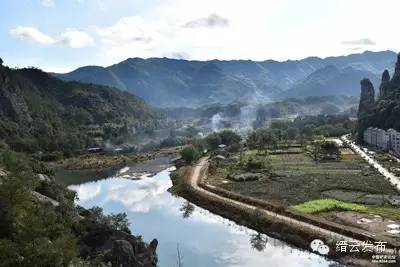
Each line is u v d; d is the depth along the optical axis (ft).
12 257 199.62
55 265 208.74
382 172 635.66
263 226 413.18
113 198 569.23
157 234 403.95
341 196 495.82
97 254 275.18
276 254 346.54
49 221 245.04
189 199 550.77
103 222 312.09
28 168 357.00
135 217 469.16
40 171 466.29
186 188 584.40
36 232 214.69
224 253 350.23
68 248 222.07
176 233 407.64
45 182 368.89
